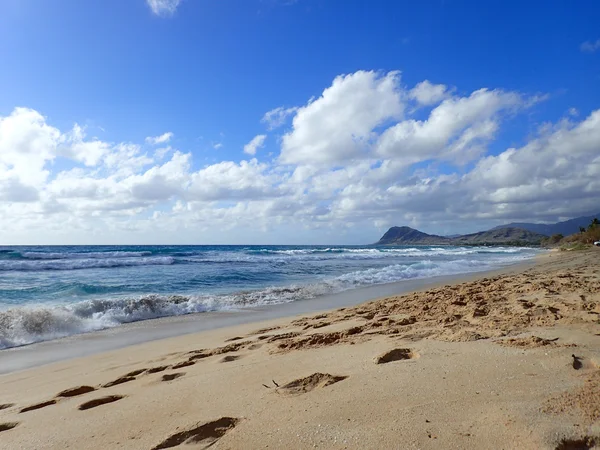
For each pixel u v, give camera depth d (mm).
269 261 27969
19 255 29453
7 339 6559
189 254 38406
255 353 4605
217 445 2186
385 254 40844
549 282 9375
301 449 2041
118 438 2463
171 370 4230
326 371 3375
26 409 3357
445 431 2068
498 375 2838
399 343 4133
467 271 18422
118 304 8984
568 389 2455
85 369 4812
